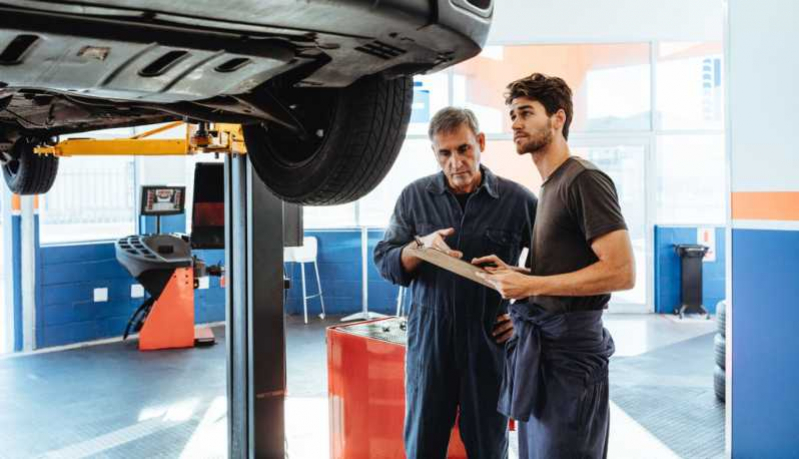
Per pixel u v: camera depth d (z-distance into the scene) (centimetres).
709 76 787
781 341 295
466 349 209
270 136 210
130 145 346
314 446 354
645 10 775
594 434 176
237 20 113
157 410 422
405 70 155
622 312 791
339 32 124
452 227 216
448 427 216
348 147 176
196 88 140
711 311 779
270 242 289
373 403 280
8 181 374
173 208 635
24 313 593
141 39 114
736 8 309
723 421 396
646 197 793
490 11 145
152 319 596
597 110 800
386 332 296
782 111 292
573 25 786
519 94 183
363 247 763
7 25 103
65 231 636
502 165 822
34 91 180
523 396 175
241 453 299
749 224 307
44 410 423
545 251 184
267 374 291
